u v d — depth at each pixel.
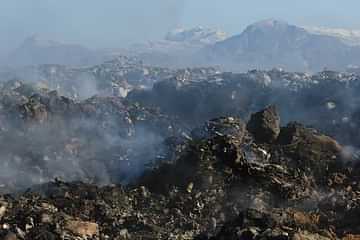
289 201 64.56
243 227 47.47
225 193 66.31
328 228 53.69
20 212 53.44
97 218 57.81
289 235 44.81
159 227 58.41
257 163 71.25
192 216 62.44
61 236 50.22
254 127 86.44
